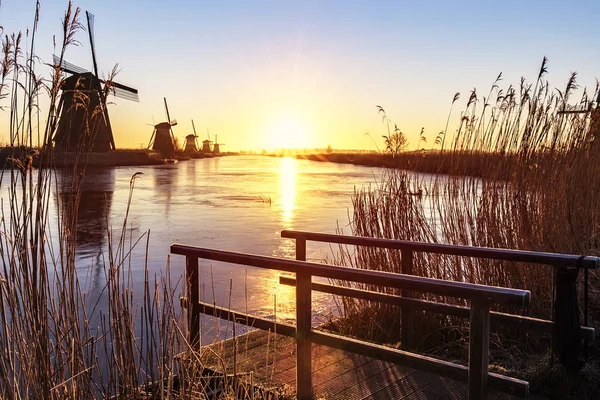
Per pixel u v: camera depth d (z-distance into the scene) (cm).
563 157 555
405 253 400
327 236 428
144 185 3838
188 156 10750
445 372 251
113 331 268
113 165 6297
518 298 220
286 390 321
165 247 1344
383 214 509
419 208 514
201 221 1891
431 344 439
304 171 7194
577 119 572
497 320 362
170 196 2967
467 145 525
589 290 491
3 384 226
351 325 486
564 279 329
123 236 271
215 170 6950
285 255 1242
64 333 249
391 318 479
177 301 688
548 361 357
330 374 350
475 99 527
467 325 448
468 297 235
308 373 306
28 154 236
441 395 318
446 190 511
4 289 233
